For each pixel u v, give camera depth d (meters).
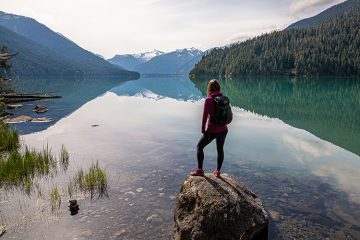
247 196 8.77
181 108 38.22
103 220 8.67
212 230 7.71
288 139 19.67
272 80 152.50
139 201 9.98
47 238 7.71
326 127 24.28
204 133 8.73
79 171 13.05
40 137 20.50
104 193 10.61
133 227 8.33
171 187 11.24
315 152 16.41
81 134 21.55
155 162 14.48
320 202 9.90
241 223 7.78
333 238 7.78
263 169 13.40
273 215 8.98
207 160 14.81
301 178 12.24
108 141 19.22
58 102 45.31
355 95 59.50
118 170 13.23
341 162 14.54
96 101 47.50
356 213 9.12
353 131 22.62
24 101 46.66
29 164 13.01
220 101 8.30
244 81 143.75
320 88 85.44
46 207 9.48
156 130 23.05
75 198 10.19
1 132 18.11
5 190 10.87
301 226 8.37
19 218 8.75
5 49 74.00
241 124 25.44
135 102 46.38
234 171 13.10
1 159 13.31
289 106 40.06
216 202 7.98
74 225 8.37
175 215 8.61
